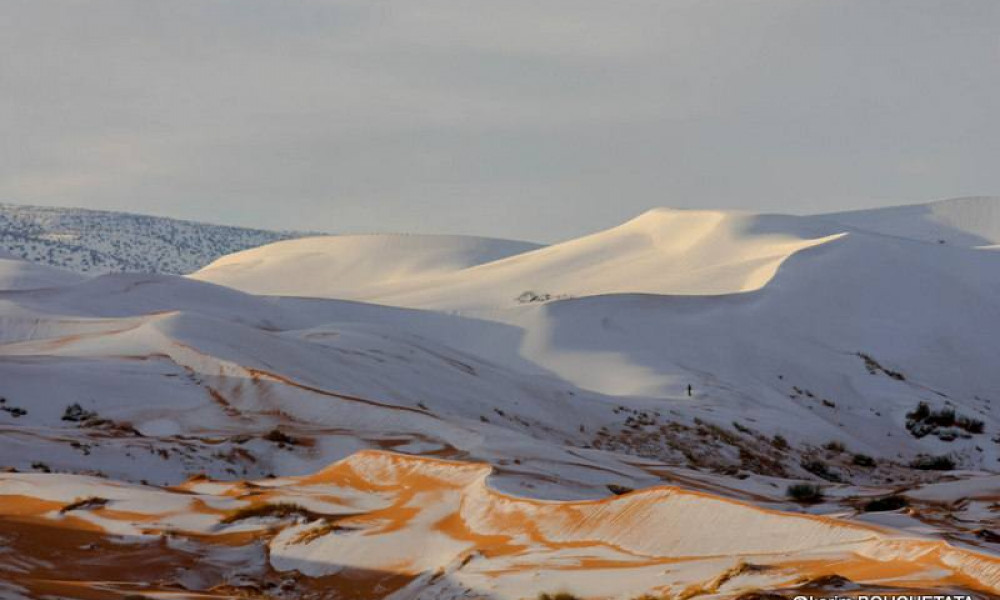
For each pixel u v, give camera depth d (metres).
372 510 49.03
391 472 54.94
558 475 62.69
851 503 62.16
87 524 47.16
